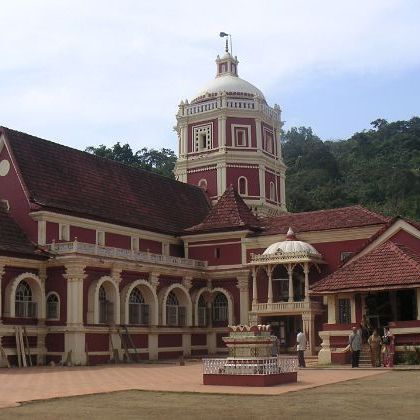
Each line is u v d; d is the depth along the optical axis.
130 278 44.91
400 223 37.78
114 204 49.94
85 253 41.16
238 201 54.22
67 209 44.06
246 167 63.38
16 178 43.91
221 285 51.53
